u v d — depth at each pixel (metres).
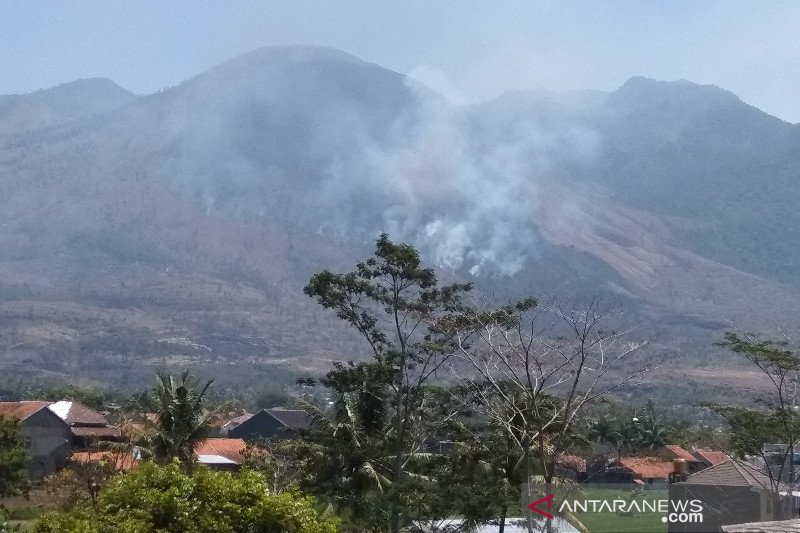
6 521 48.31
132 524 23.12
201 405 66.94
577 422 51.25
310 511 26.03
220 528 24.22
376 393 54.06
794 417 48.62
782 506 47.44
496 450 48.53
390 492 44.25
